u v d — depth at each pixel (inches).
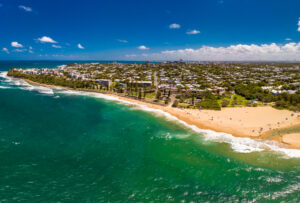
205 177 1866.4
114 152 2343.8
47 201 1510.8
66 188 1670.8
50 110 4128.9
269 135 2815.0
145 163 2106.3
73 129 3058.6
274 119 3506.4
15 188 1624.0
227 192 1663.4
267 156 2239.2
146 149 2431.1
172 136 2851.9
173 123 3459.6
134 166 2047.2
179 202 1546.5
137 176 1872.5
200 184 1765.5
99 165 2052.2
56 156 2197.3
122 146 2506.2
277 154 2279.8
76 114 3941.9
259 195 1625.2
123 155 2276.1
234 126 3203.7
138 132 3004.4
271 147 2454.5
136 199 1567.4
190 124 3393.2
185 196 1611.7
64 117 3686.0
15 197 1524.4
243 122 3388.3
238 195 1626.5
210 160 2167.8
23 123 3193.9
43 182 1729.8
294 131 2925.7
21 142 2476.6
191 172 1945.1
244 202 1551.4
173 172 1946.4
